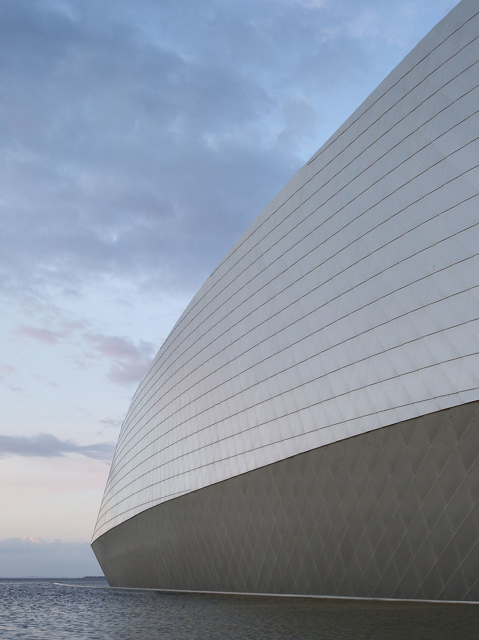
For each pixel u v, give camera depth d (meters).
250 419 32.22
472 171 19.95
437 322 20.22
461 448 18.73
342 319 25.38
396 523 21.11
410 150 22.80
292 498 27.27
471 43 20.98
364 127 25.80
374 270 23.78
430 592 20.03
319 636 15.22
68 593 58.62
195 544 38.19
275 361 30.55
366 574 22.69
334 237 26.89
